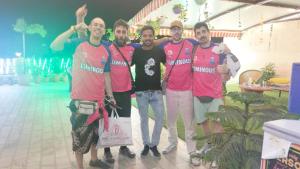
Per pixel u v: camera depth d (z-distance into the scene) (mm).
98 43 3438
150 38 3879
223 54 3662
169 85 4031
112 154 4285
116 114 3816
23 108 7578
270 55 14062
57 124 5969
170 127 4301
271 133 1450
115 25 3850
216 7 11336
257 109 2160
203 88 3740
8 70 12633
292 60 12906
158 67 3982
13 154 4227
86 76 3314
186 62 3855
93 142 3629
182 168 3789
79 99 3332
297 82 1852
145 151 4223
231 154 1979
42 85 12617
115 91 3865
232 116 2111
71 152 4336
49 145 4645
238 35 15555
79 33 3500
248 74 9742
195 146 4027
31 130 5504
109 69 3652
